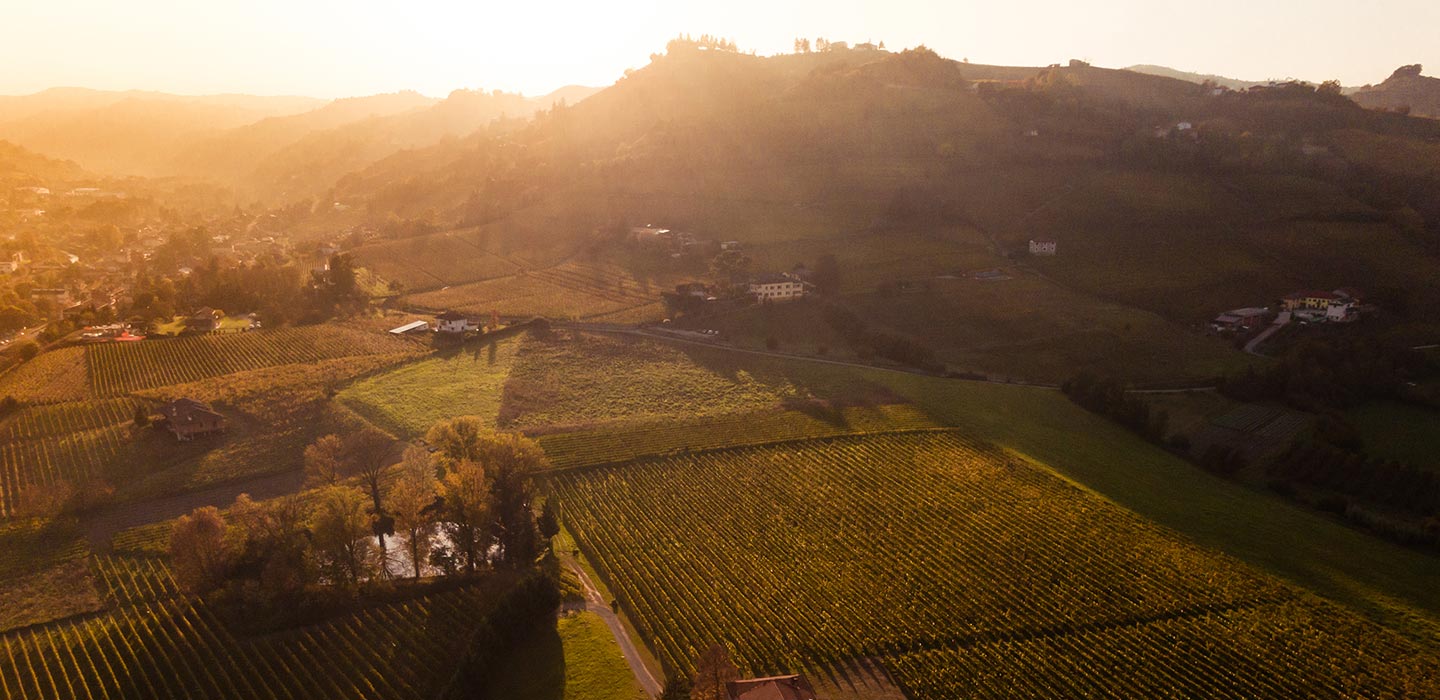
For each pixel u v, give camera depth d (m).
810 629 86.75
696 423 140.88
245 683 79.25
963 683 79.06
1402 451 137.25
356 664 82.50
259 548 95.44
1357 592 95.06
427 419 142.50
